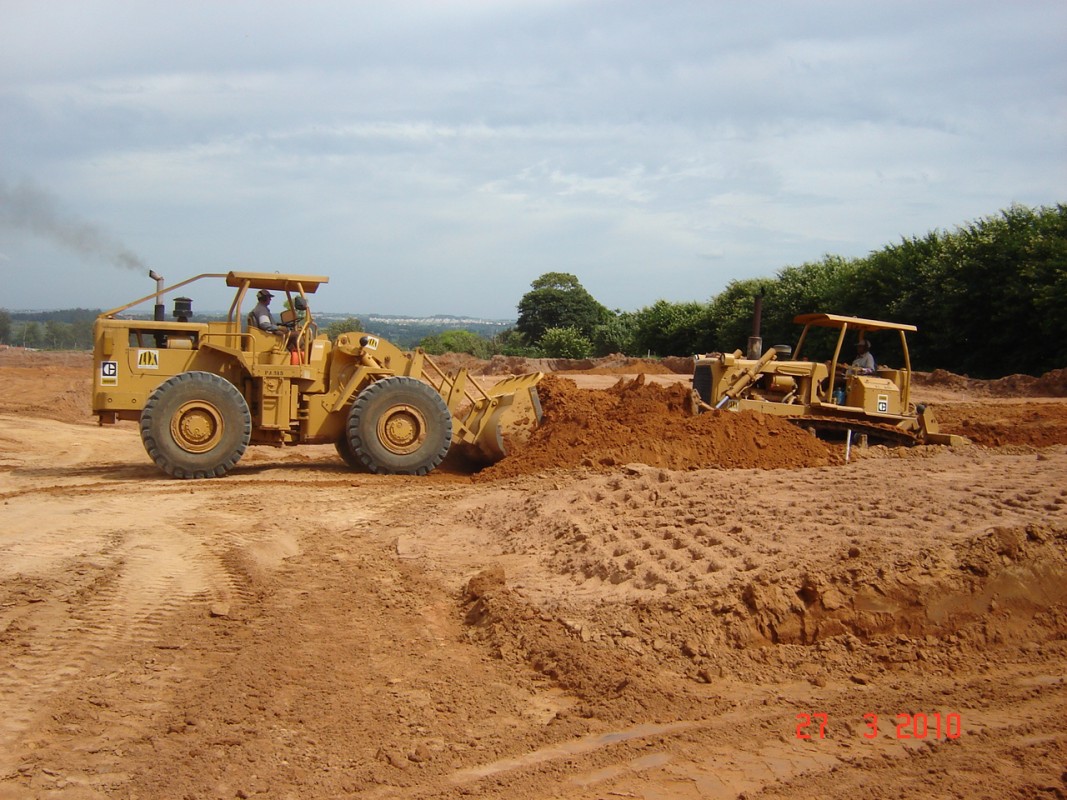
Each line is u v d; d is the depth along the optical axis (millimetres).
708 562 7500
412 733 5438
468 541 9602
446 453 14211
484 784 4836
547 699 6000
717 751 5242
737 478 10672
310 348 14219
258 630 7051
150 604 7543
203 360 14008
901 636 6820
